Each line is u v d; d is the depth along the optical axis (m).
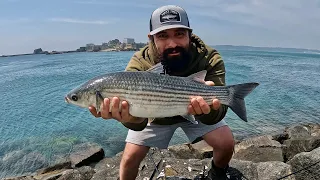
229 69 7.14
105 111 0.71
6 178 1.60
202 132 0.98
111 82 0.71
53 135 2.41
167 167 1.24
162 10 0.83
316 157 1.11
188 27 0.83
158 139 0.99
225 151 0.97
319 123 2.75
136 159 0.98
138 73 0.73
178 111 0.76
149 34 0.88
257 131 2.47
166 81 0.74
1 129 2.57
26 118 2.90
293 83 5.20
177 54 0.85
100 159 1.87
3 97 3.91
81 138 2.33
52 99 3.74
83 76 6.04
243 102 0.79
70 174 1.47
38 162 1.93
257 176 1.14
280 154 1.62
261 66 8.90
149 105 0.74
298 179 1.14
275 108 3.27
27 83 5.19
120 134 2.42
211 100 0.78
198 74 0.78
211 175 1.05
